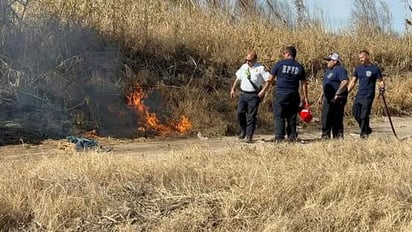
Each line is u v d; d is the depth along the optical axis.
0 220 6.38
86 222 6.52
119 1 18.59
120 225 6.46
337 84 13.38
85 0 17.66
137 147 13.01
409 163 8.59
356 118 13.84
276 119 12.94
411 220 6.50
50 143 12.91
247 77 13.59
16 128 13.49
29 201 6.75
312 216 6.52
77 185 7.28
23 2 15.73
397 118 19.45
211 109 16.28
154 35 18.45
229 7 21.58
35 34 15.29
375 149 9.91
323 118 13.62
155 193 7.17
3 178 7.47
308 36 21.58
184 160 8.68
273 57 19.83
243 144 12.60
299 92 13.80
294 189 7.09
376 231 6.29
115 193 7.16
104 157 8.67
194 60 18.44
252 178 7.34
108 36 17.30
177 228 6.36
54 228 6.32
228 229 6.34
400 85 20.98
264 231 6.17
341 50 21.94
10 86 14.54
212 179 7.54
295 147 10.10
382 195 7.05
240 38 20.16
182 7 20.67
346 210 6.61
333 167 8.34
